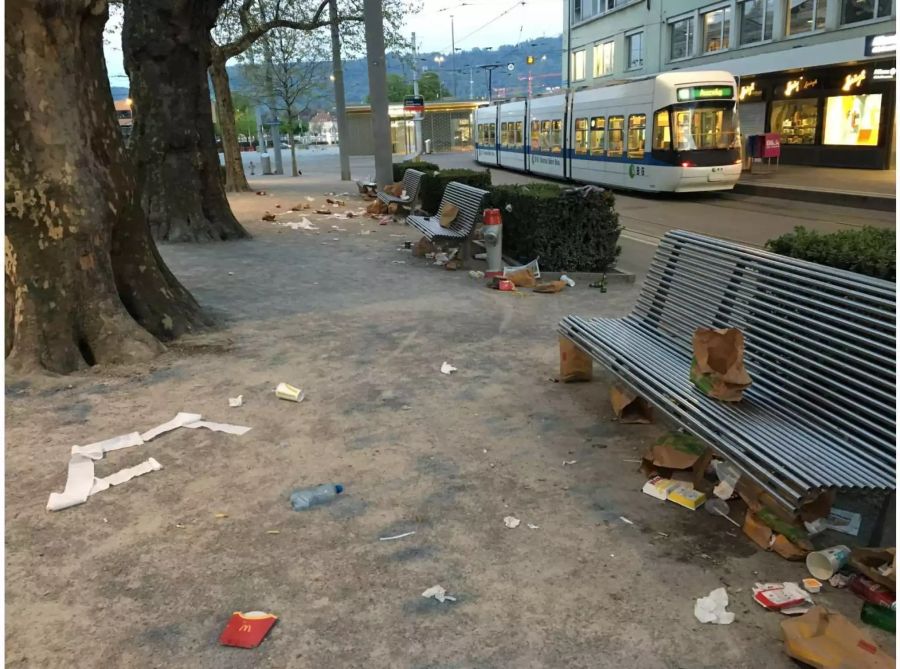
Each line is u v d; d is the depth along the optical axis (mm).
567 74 43438
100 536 3242
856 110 23422
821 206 17203
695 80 19141
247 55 29578
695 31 30594
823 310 3441
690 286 4594
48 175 5250
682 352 4391
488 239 8758
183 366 5531
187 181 11727
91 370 5391
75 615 2713
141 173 11648
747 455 3008
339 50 25750
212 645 2551
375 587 2867
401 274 9109
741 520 3352
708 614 2660
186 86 11508
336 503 3521
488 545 3152
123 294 6086
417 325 6707
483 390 5039
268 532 3268
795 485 2740
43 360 5285
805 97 25438
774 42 26172
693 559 3045
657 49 33438
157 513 3441
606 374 5340
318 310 7277
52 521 3367
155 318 6176
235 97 38844
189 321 6457
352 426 4441
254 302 7629
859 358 3148
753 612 2699
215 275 9039
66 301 5422
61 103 5309
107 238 5672
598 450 4094
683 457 3576
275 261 10023
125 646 2547
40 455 4047
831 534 3203
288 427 4430
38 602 2787
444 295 7953
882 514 3064
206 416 4598
